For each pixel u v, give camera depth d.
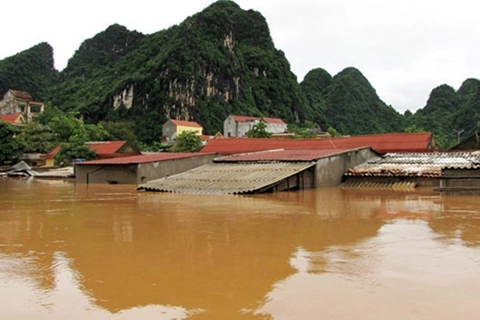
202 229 13.18
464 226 13.32
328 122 182.12
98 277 8.37
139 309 6.76
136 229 13.30
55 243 11.38
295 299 7.05
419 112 186.00
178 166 36.06
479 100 136.38
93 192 27.27
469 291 7.33
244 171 28.53
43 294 7.46
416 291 7.35
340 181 29.81
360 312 6.49
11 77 161.50
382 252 10.00
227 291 7.49
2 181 41.19
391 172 28.30
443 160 30.09
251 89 164.00
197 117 140.12
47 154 61.88
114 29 192.25
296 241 11.32
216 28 160.50
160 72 144.12
